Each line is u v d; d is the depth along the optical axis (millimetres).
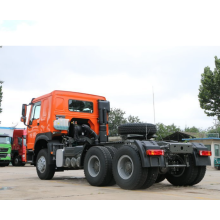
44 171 8742
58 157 8328
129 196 5328
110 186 7035
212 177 10367
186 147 6539
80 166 7629
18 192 5836
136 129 6816
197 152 6883
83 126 8617
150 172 6043
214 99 25547
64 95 8742
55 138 8812
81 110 8961
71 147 8016
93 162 7230
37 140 9102
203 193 5840
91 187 6809
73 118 8828
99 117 9086
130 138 6930
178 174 7227
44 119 8867
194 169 6930
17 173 12320
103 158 6801
